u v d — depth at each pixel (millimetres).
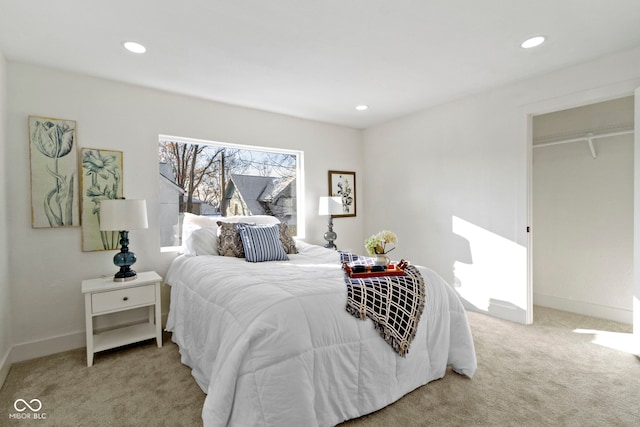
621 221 3137
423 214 3938
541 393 1908
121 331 2646
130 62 2510
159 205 3086
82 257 2711
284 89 3135
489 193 3285
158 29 2057
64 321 2627
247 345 1417
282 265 2488
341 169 4559
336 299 1709
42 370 2244
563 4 1861
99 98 2801
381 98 3441
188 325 2248
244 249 2848
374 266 2117
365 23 2031
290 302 1577
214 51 2361
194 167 3561
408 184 4121
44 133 2551
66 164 2639
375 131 4578
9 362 2287
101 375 2166
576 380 2051
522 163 3025
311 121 4258
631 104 3072
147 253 3018
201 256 2777
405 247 4160
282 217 4168
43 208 2545
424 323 1983
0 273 2182
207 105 3410
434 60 2568
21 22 1949
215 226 3215
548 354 2414
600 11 1933
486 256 3314
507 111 3125
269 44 2273
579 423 1640
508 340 2666
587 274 3348
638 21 2045
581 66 2660
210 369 1784
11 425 1665
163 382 2070
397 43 2289
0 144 2244
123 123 2912
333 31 2119
